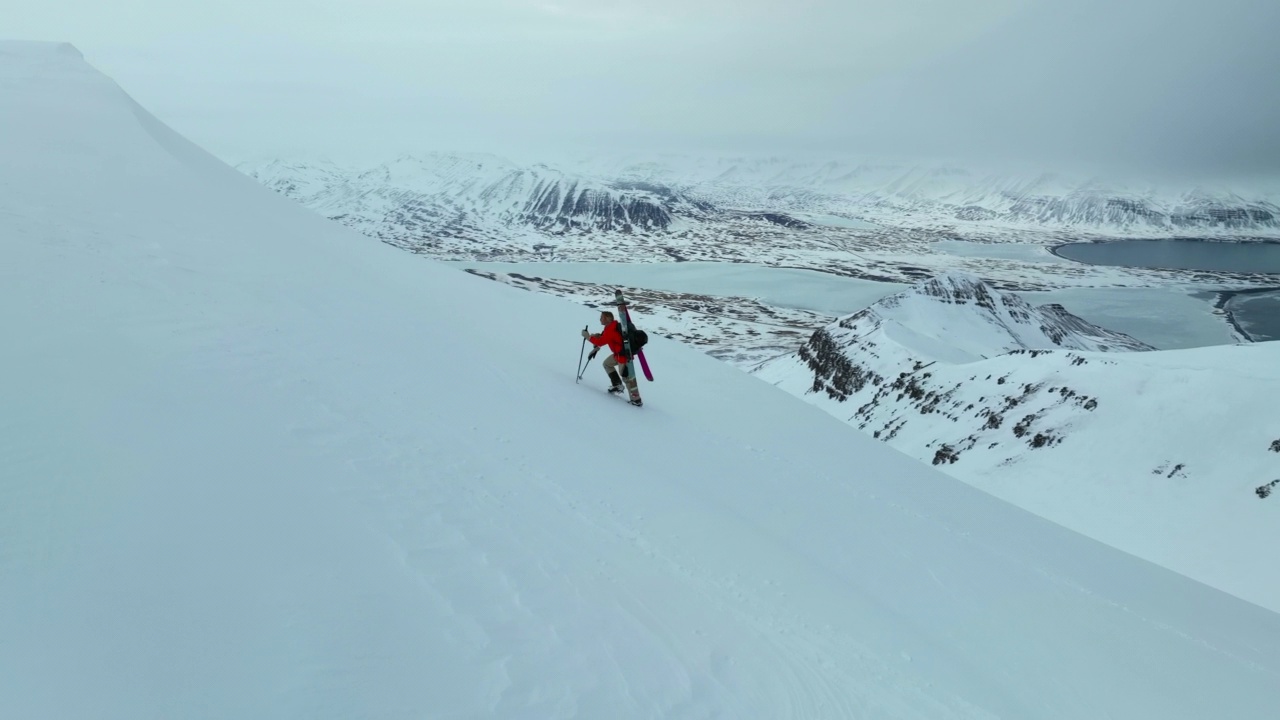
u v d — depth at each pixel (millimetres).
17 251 7977
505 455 7441
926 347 95312
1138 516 49688
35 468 4242
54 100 18391
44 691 2797
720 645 5277
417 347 10328
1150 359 74250
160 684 3041
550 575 5195
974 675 6730
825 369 100312
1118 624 9508
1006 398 69500
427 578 4562
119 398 5469
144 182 13883
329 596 4000
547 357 14258
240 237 12750
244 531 4344
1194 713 7488
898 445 74375
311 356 8062
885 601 7961
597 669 4266
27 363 5504
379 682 3475
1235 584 40219
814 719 4777
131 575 3645
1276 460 47219
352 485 5465
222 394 6223
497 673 3877
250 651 3406
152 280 8578
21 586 3328
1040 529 14062
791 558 7926
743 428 13516
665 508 7789
